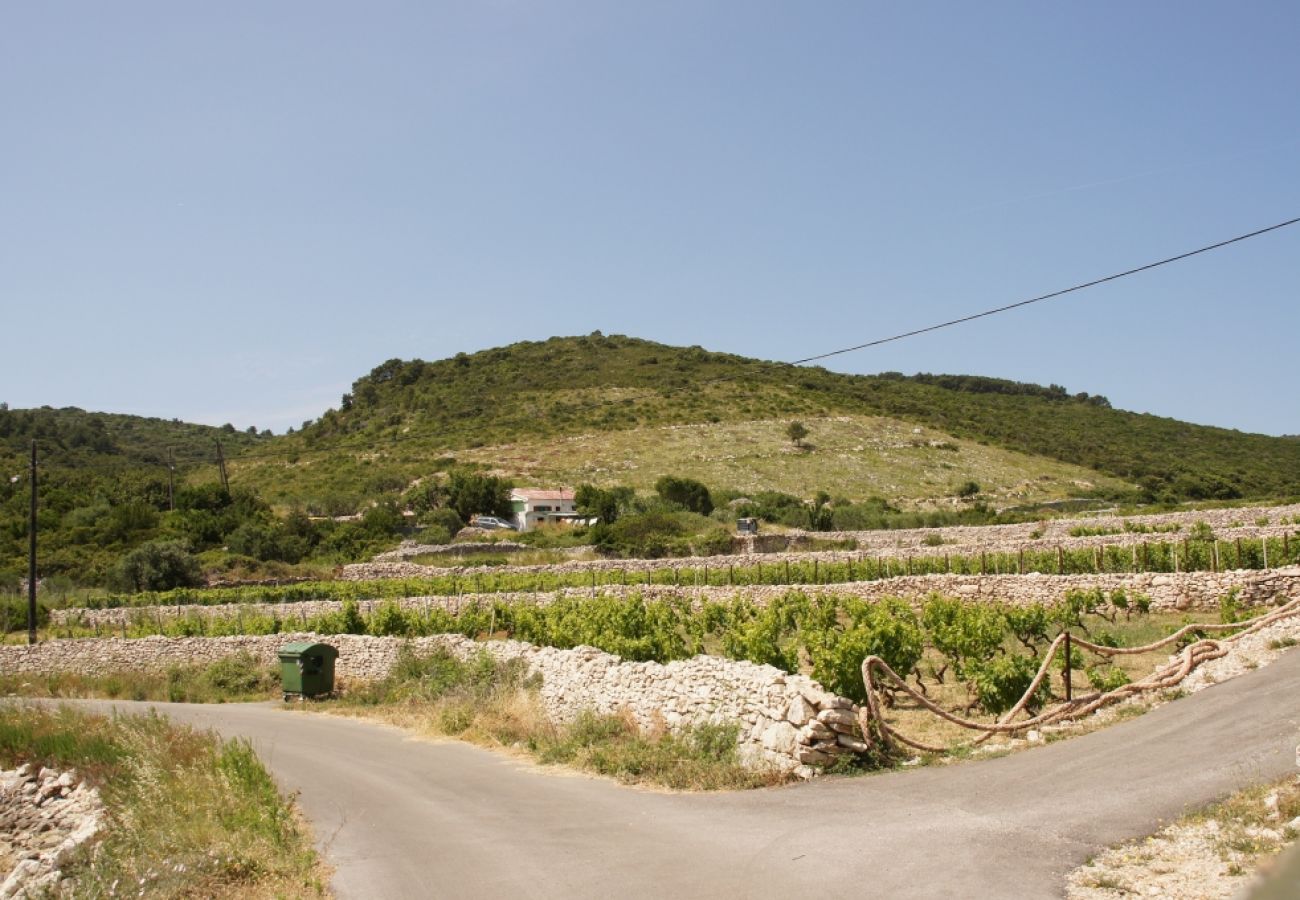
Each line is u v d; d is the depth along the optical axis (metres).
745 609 24.52
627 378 117.62
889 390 127.94
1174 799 7.99
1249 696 10.92
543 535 58.41
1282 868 2.10
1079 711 12.08
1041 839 7.54
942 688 17.27
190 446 118.69
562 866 8.43
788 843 8.29
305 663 24.09
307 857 9.61
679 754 12.57
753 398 112.06
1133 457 98.88
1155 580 23.09
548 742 15.27
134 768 12.98
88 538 55.94
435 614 29.11
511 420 100.94
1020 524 46.28
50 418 110.50
